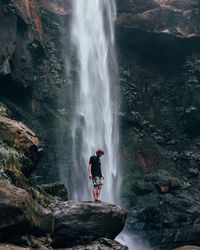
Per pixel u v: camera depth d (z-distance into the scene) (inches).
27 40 911.0
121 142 1076.5
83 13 1155.3
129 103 1120.8
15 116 882.8
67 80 1042.1
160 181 984.3
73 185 938.7
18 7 886.4
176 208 936.9
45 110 959.0
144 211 912.3
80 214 482.9
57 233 468.4
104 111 1090.7
